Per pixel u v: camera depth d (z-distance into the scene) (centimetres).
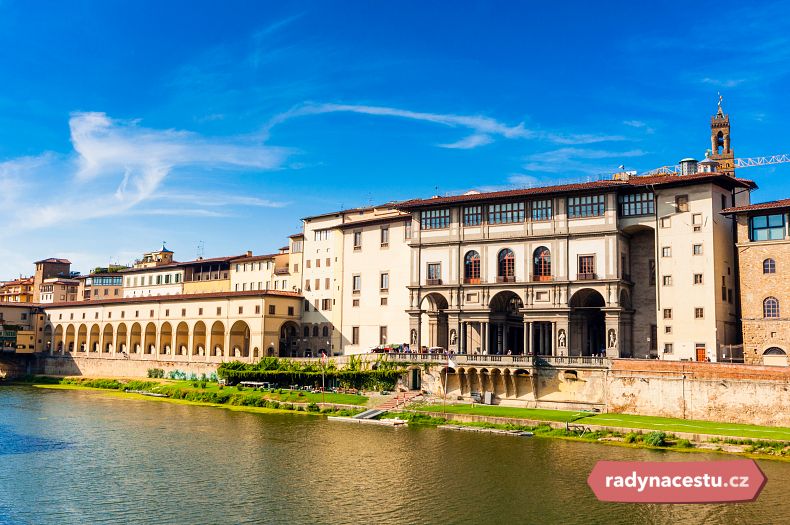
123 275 18212
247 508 5412
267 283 14662
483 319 9831
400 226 11675
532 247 9581
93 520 5153
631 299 9350
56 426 8875
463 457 6844
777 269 7938
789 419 7144
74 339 17388
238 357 12812
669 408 7919
